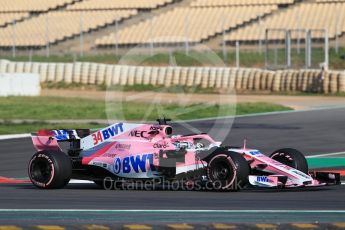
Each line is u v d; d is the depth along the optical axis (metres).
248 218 28.09
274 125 75.38
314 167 49.38
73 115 88.56
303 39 158.12
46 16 190.12
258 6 172.12
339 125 74.69
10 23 190.75
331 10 164.50
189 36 166.62
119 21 181.38
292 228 25.86
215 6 177.12
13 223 27.06
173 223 26.94
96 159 37.94
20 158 54.56
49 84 141.00
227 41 163.75
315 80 120.38
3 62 145.25
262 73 126.06
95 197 34.38
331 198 33.50
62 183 37.62
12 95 121.44
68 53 173.50
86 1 191.62
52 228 25.94
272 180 34.44
